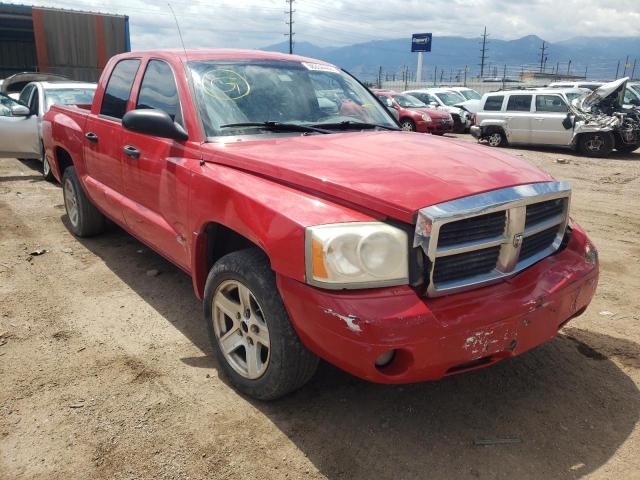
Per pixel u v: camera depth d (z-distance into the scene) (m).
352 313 2.25
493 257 2.58
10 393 2.99
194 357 3.40
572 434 2.72
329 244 2.29
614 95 14.45
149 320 3.89
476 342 2.38
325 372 3.25
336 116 3.87
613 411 2.91
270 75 3.85
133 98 4.15
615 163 13.15
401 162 2.78
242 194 2.75
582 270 2.88
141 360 3.36
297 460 2.53
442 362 2.34
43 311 3.99
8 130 8.36
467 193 2.45
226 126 3.38
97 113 4.72
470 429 2.76
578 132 14.49
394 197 2.38
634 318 4.00
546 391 3.08
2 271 4.74
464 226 2.42
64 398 2.96
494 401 2.99
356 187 2.47
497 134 16.56
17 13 17.89
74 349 3.47
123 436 2.67
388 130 3.86
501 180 2.64
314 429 2.74
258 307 2.77
